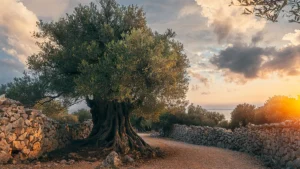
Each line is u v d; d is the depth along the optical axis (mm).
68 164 13195
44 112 21516
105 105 19281
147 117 20359
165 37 19625
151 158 16125
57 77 19078
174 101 19469
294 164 11570
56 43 19875
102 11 19094
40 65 19156
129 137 18375
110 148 16891
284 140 13555
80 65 16109
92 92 15586
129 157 14797
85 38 18391
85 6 18953
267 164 13984
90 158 14859
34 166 11656
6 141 11930
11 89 19344
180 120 35844
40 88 19500
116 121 18453
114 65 15398
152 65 15188
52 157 14594
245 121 28391
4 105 13039
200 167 13211
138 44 15320
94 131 19422
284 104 23797
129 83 15508
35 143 14023
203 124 35219
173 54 16594
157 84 16109
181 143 26766
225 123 35281
